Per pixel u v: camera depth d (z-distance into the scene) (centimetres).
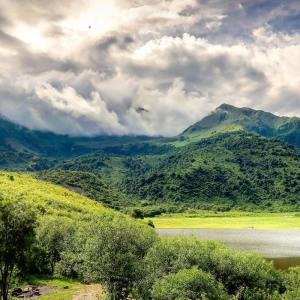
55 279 8431
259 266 7019
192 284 5488
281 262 12506
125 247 6269
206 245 7138
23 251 5422
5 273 5194
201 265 6662
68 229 9619
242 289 6612
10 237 5131
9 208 5159
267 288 6881
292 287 6619
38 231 9256
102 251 6159
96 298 6869
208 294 5431
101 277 6059
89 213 15688
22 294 6900
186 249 6825
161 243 6950
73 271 8912
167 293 5462
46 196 16712
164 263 6525
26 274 8100
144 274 6181
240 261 6856
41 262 8700
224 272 6769
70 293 7238
